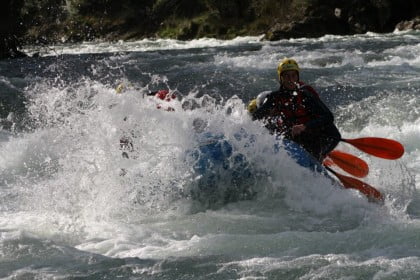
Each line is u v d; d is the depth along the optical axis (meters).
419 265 10.52
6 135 22.59
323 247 11.60
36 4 66.94
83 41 69.31
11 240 12.23
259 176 14.79
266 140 15.02
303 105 16.22
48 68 40.75
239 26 63.72
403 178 16.33
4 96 30.03
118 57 45.44
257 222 13.45
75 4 71.12
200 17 66.06
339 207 14.13
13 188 16.30
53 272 10.86
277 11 61.91
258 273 10.58
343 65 35.16
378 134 20.83
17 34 55.03
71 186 15.47
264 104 16.31
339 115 23.31
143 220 13.77
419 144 19.39
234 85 31.59
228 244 11.95
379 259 10.88
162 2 69.25
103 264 11.15
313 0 59.19
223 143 14.79
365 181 16.50
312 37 55.97
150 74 35.75
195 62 40.22
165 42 63.66
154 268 10.95
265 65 37.44
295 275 10.41
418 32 53.81
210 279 10.45
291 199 14.69
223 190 14.59
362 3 56.84
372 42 46.56
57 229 13.09
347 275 10.29
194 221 13.62
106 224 13.46
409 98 24.41
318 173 15.09
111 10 71.12
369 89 27.03
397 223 12.84
